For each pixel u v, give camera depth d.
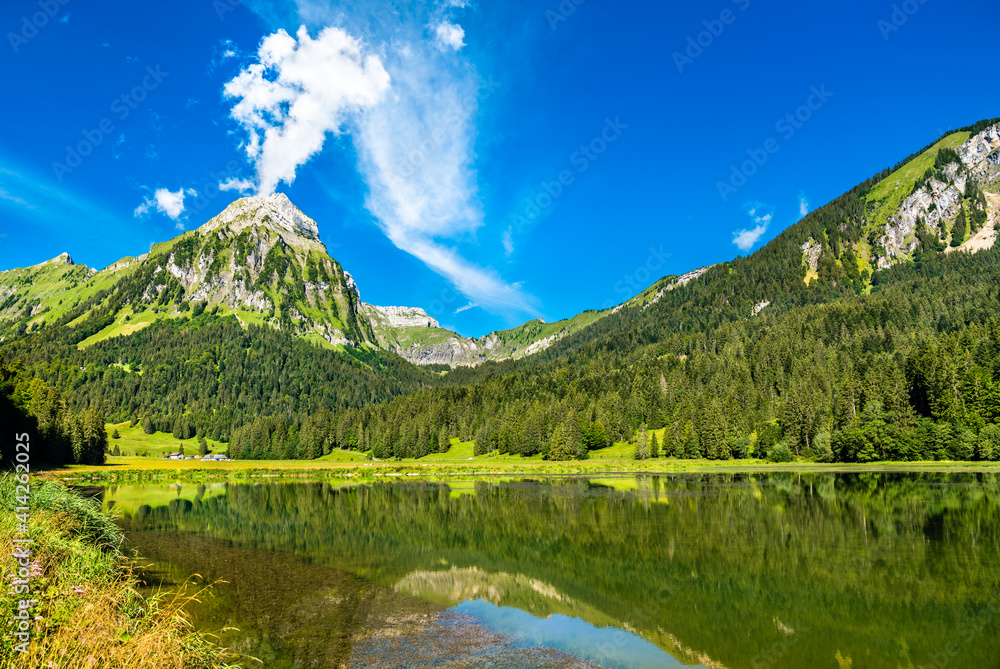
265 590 24.53
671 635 19.38
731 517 45.16
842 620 20.81
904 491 60.25
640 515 47.97
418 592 24.70
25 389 101.06
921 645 18.30
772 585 25.36
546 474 111.81
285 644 17.92
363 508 58.06
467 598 23.86
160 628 10.75
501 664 16.69
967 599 22.92
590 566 29.78
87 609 9.72
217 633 18.72
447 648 17.95
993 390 94.06
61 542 14.45
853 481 73.81
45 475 25.41
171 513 52.72
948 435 94.56
